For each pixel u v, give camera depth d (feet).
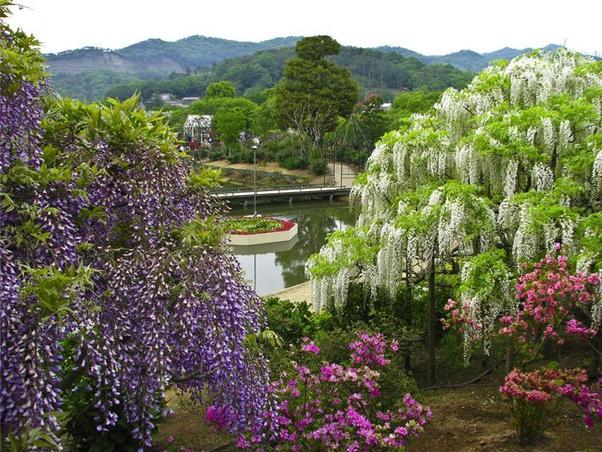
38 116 18.44
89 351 16.30
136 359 17.56
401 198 33.12
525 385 22.21
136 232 19.01
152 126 20.56
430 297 30.53
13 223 17.11
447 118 35.81
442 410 26.25
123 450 21.97
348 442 19.77
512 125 30.66
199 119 277.44
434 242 29.86
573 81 34.73
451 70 449.89
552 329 23.88
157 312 17.60
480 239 30.12
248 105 276.21
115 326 17.35
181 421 26.76
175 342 18.16
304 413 21.15
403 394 23.24
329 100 213.87
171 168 20.17
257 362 20.12
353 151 209.05
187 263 18.26
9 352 14.82
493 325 27.68
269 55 537.24
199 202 20.81
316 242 100.58
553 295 23.15
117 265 18.33
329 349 25.52
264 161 215.51
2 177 16.57
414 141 33.91
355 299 34.81
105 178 19.03
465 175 32.22
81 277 15.39
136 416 17.67
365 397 22.17
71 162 19.13
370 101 211.20
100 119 19.63
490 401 27.07
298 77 216.33
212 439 24.54
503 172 31.01
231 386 19.17
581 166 29.14
